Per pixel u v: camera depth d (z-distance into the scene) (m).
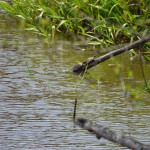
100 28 19.12
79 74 15.78
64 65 16.45
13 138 11.62
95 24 19.22
